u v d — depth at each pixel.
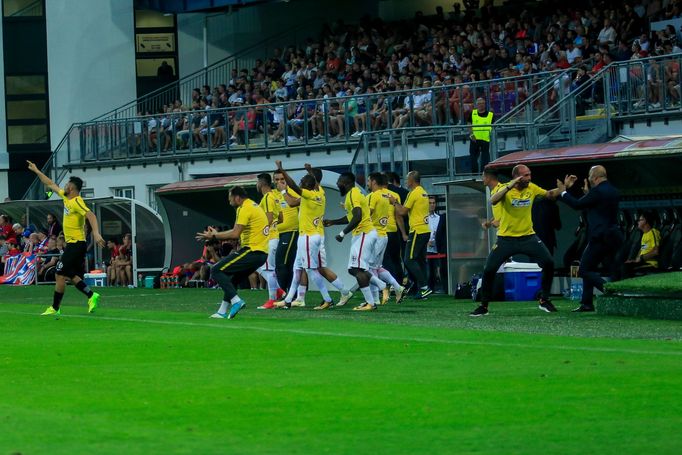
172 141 91.19
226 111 88.44
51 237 83.81
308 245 47.88
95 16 113.94
